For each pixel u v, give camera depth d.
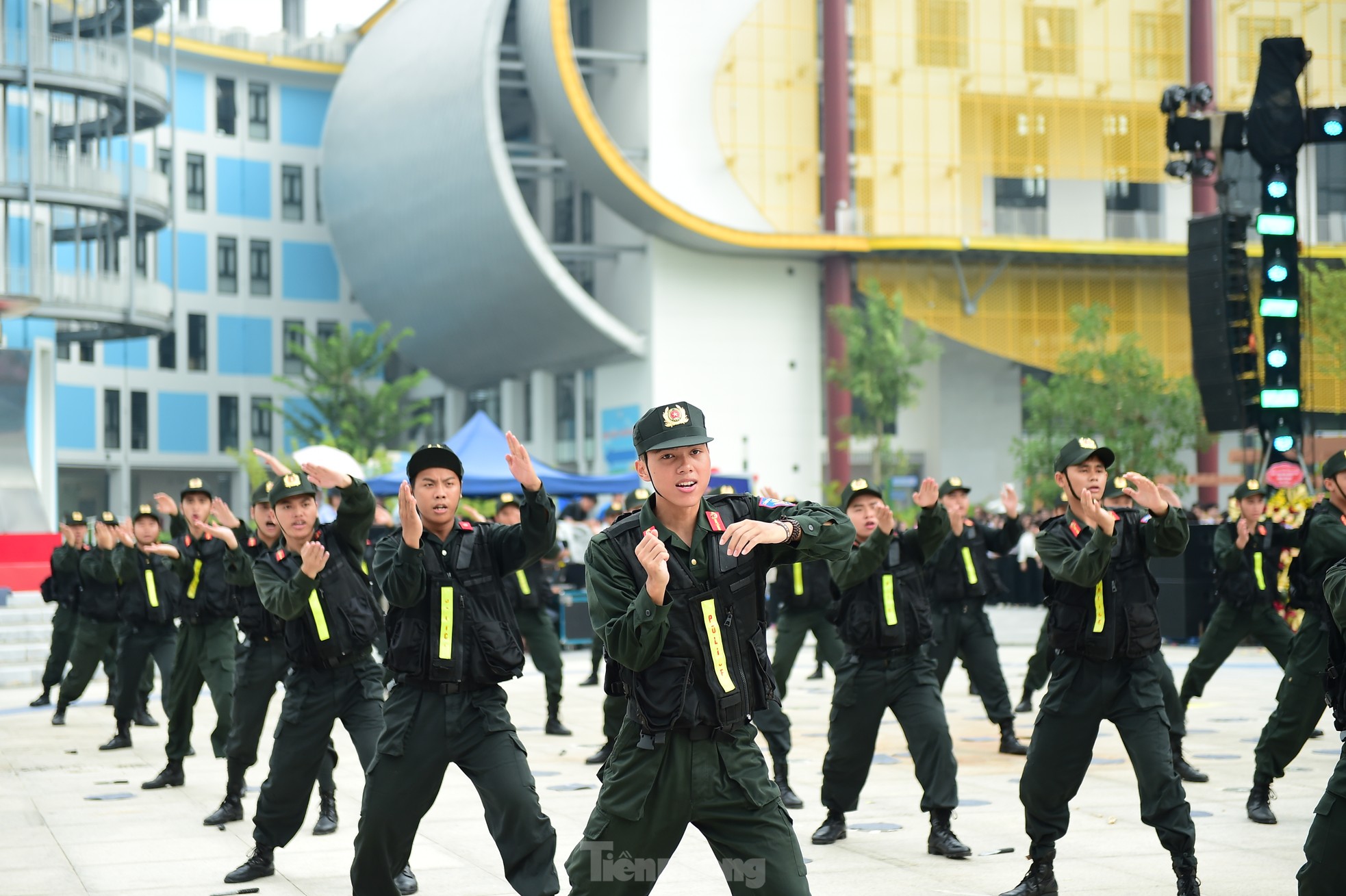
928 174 48.62
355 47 59.94
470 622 5.52
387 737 5.52
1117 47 49.91
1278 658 10.59
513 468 5.53
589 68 49.47
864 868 7.05
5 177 30.23
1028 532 29.73
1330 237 49.62
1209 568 20.69
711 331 48.16
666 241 47.78
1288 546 10.58
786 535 4.23
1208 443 40.56
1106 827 8.01
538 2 44.91
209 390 57.84
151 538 12.03
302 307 59.97
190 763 11.20
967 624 11.17
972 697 15.23
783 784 8.81
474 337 52.72
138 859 7.57
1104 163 49.66
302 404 59.44
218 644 10.05
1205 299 17.41
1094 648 6.06
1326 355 35.34
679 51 47.91
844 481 47.03
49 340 32.62
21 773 10.75
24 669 18.61
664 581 4.10
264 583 6.74
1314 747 11.20
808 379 49.03
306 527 6.81
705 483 4.26
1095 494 5.88
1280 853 7.30
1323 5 50.69
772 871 4.24
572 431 52.38
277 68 59.00
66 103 34.31
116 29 35.12
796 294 49.09
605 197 46.53
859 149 48.25
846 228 47.78
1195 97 17.41
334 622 6.75
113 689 14.37
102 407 54.94
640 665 4.19
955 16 48.97
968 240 47.59
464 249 48.59
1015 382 52.81
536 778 10.06
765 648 4.41
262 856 7.00
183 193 57.44
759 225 48.19
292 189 59.94
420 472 5.61
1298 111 16.70
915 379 44.81
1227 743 11.44
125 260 52.97
